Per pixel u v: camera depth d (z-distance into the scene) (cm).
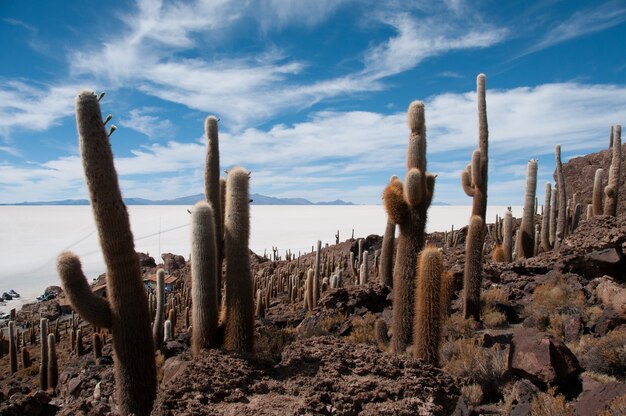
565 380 667
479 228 1126
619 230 1365
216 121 1109
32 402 921
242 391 497
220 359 546
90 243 9350
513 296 1314
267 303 2417
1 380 2005
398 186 941
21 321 3484
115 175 729
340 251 3666
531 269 1448
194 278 735
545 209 2003
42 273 6359
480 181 1434
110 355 1825
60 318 3406
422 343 711
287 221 16500
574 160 3766
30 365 2216
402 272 909
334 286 1853
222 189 1173
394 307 920
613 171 1827
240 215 746
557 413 559
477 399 672
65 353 2295
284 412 457
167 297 3212
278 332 1195
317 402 470
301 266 3603
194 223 730
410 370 528
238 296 736
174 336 1827
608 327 884
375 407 475
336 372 520
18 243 10156
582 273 1343
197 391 488
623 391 544
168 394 489
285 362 563
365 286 1428
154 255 7994
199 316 731
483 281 1452
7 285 5503
